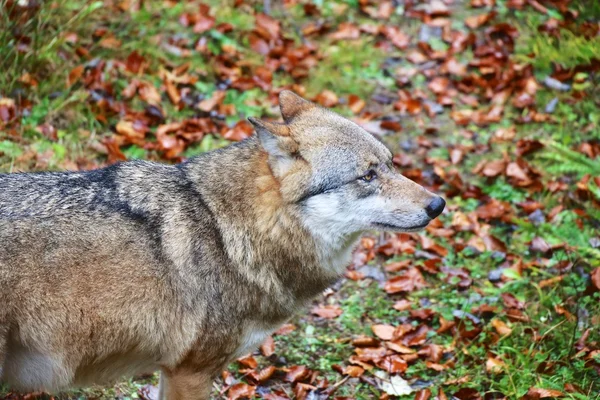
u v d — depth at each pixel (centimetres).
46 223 658
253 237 720
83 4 1343
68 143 1135
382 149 757
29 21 1190
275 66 1388
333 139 731
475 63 1429
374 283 1030
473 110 1352
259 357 909
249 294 721
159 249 689
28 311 652
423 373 895
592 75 1398
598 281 974
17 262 643
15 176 695
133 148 1164
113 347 693
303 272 746
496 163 1214
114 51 1309
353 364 902
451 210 1146
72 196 680
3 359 657
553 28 1494
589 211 1127
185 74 1314
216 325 711
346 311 986
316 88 1367
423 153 1253
